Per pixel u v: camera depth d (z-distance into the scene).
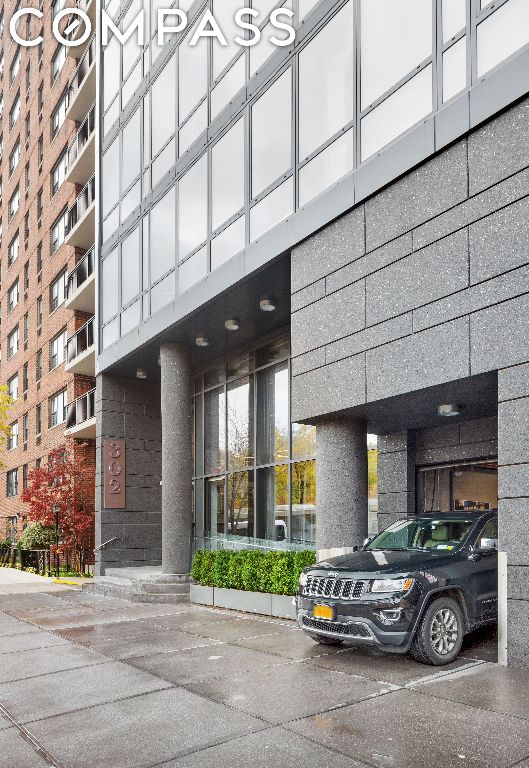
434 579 7.23
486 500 11.05
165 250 15.48
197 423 19.33
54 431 28.52
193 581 14.29
